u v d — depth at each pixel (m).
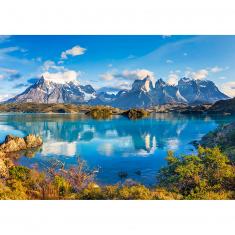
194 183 18.42
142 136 53.81
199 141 43.25
